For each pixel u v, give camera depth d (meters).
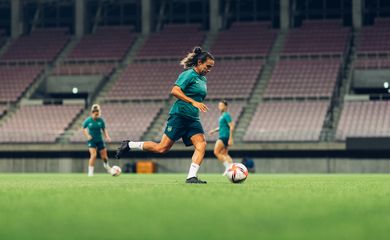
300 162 42.88
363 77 49.44
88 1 60.00
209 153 44.16
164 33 57.91
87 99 52.91
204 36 56.78
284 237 4.20
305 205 7.08
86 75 53.62
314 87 49.31
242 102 49.38
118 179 22.02
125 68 54.75
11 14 60.09
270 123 46.41
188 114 14.08
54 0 61.03
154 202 7.44
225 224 4.98
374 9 55.78
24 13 60.78
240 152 43.91
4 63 56.91
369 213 6.27
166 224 4.98
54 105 51.22
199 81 14.12
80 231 4.54
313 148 42.00
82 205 7.03
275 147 42.59
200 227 4.75
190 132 14.33
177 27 58.75
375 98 50.91
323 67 51.22
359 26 54.59
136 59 55.59
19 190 10.84
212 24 57.00
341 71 51.16
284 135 44.81
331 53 52.38
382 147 40.88
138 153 44.94
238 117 47.53
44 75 54.38
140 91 51.88
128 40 57.97
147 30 58.19
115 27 59.84
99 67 54.97
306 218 5.57
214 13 56.97
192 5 59.38
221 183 14.81
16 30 59.94
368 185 14.66
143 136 47.28
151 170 43.19
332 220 5.43
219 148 26.02
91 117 27.53
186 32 57.62
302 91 49.25
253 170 42.22
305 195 9.12
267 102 48.88
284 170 43.06
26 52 57.75
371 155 41.94
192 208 6.59
